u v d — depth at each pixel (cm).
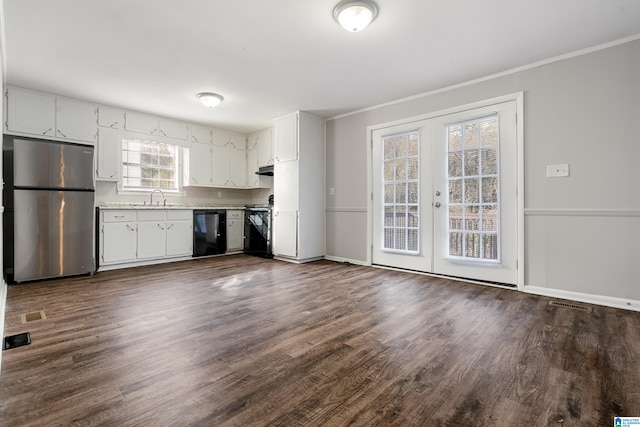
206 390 140
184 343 188
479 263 336
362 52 281
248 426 117
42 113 373
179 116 478
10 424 117
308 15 227
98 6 215
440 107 367
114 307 254
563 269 285
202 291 304
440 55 287
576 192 278
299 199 460
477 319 230
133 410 126
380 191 425
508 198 317
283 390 141
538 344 188
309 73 326
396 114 407
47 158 345
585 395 137
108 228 405
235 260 482
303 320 228
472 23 236
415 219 390
